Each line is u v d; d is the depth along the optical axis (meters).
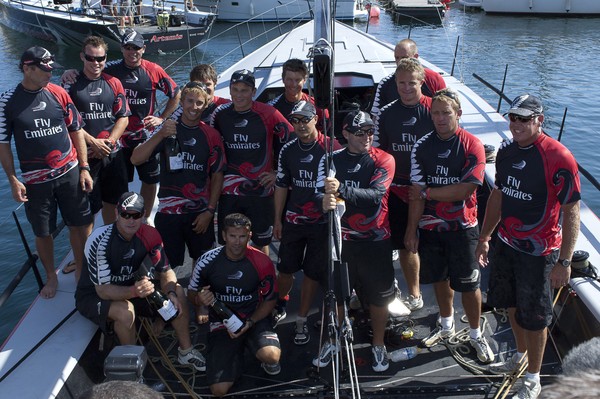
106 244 3.31
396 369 3.49
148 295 3.33
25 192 3.52
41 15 18.00
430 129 3.68
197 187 3.83
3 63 16.03
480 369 3.44
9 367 3.11
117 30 17.09
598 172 8.62
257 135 3.90
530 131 2.89
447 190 3.28
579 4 21.88
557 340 3.63
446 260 3.46
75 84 3.96
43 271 6.60
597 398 0.70
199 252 4.00
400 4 22.23
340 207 2.68
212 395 3.35
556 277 2.98
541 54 15.96
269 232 4.13
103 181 4.20
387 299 3.40
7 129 3.45
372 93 5.62
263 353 3.35
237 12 20.89
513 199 3.03
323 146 3.52
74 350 3.23
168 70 15.31
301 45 6.70
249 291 3.41
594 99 11.76
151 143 3.73
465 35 18.77
